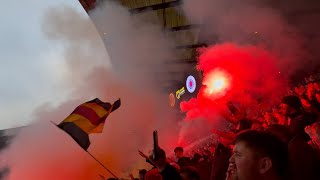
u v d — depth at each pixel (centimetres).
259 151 148
